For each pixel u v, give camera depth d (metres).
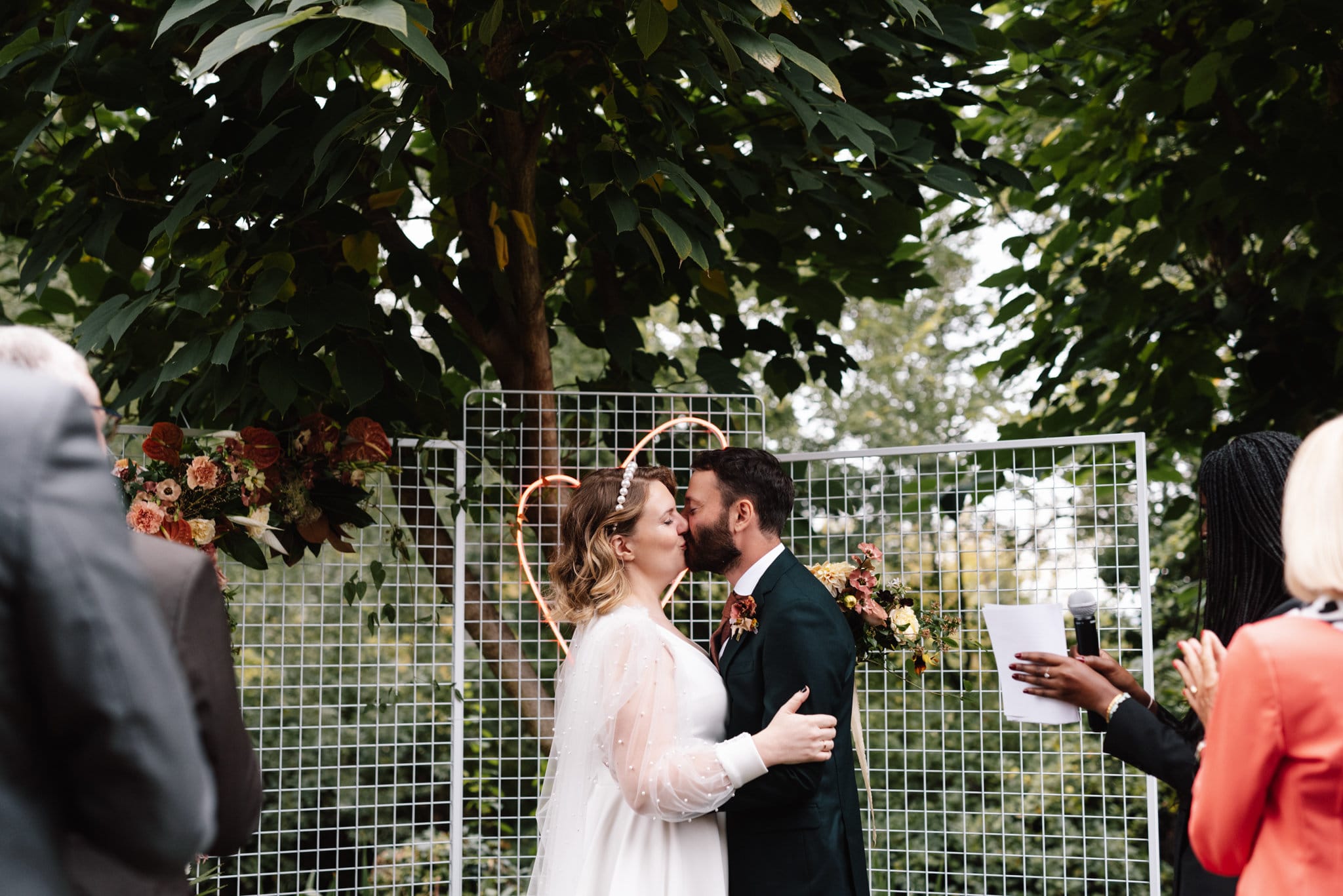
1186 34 4.84
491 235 4.43
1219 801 1.62
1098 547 3.31
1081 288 5.92
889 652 3.52
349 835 5.37
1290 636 1.59
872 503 5.63
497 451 4.07
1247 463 2.03
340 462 3.61
